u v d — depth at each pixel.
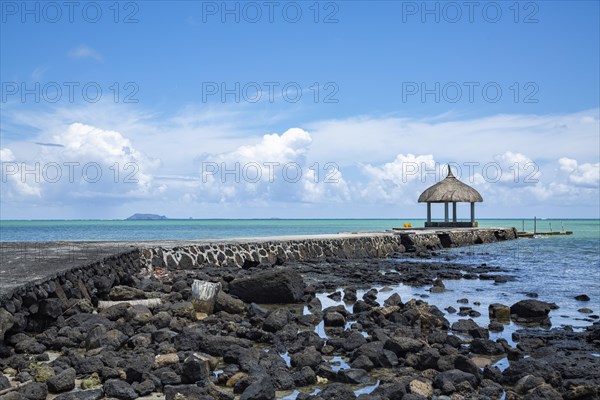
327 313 13.16
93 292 14.48
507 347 10.48
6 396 6.87
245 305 15.42
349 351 10.12
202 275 21.20
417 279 22.61
